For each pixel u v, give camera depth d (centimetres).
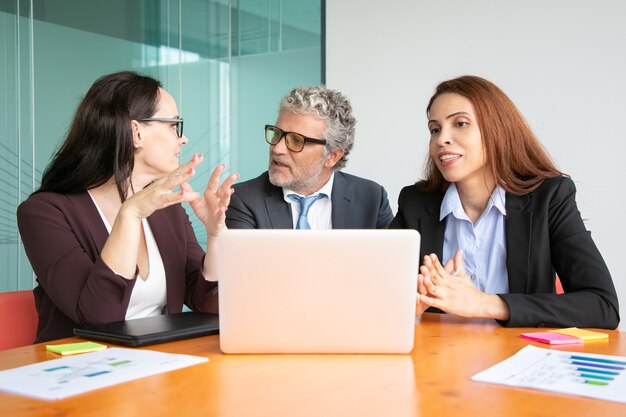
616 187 447
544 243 221
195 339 167
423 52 505
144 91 217
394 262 146
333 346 148
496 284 232
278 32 508
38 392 116
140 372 130
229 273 146
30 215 204
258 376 130
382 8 516
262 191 291
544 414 106
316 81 529
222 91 496
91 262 197
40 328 201
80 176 212
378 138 523
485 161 230
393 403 112
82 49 473
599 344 160
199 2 491
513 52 477
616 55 444
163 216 229
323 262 146
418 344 160
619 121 445
